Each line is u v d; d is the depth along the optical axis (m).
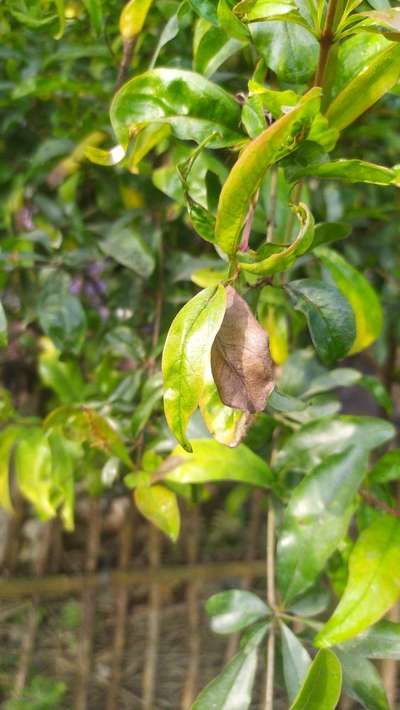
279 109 0.30
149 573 0.94
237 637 1.02
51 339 0.53
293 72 0.32
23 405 0.77
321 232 0.36
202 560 1.35
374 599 0.33
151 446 0.46
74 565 1.18
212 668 1.20
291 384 0.48
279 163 0.31
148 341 0.57
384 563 0.33
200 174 0.38
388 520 0.35
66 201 0.59
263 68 0.36
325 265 0.44
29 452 0.52
